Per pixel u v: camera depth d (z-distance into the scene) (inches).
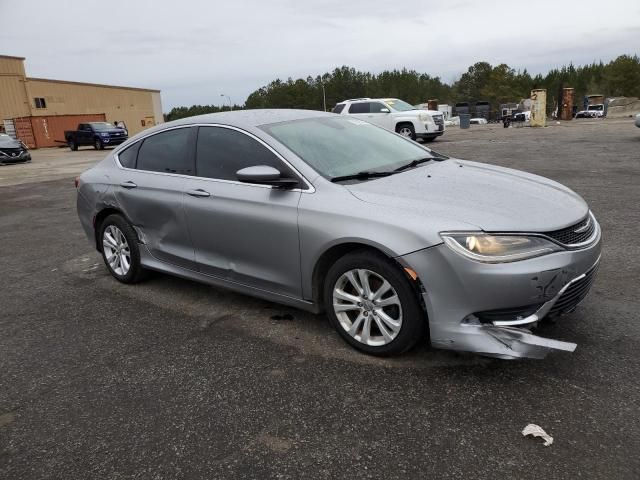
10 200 460.4
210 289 188.2
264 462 95.8
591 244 123.5
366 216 122.8
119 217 191.3
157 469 95.9
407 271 116.8
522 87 3784.5
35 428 110.7
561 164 428.8
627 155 458.9
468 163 168.4
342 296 133.0
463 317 114.0
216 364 132.7
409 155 165.2
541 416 103.3
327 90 4281.5
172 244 173.8
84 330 159.3
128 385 125.3
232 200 150.3
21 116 1685.5
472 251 110.8
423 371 122.6
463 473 89.7
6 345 152.2
